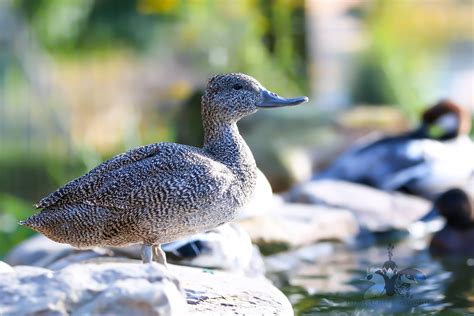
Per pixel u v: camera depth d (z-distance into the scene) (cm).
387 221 1210
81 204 671
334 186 1289
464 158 1494
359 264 1028
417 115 2144
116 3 1922
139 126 1811
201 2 1769
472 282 928
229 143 708
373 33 2428
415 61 2461
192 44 1759
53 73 1986
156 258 695
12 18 1823
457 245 1106
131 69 2069
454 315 805
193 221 668
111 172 671
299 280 949
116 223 664
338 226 1136
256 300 689
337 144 1678
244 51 1728
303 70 1870
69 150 1670
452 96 2266
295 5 1855
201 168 668
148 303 534
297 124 1661
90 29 1939
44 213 680
